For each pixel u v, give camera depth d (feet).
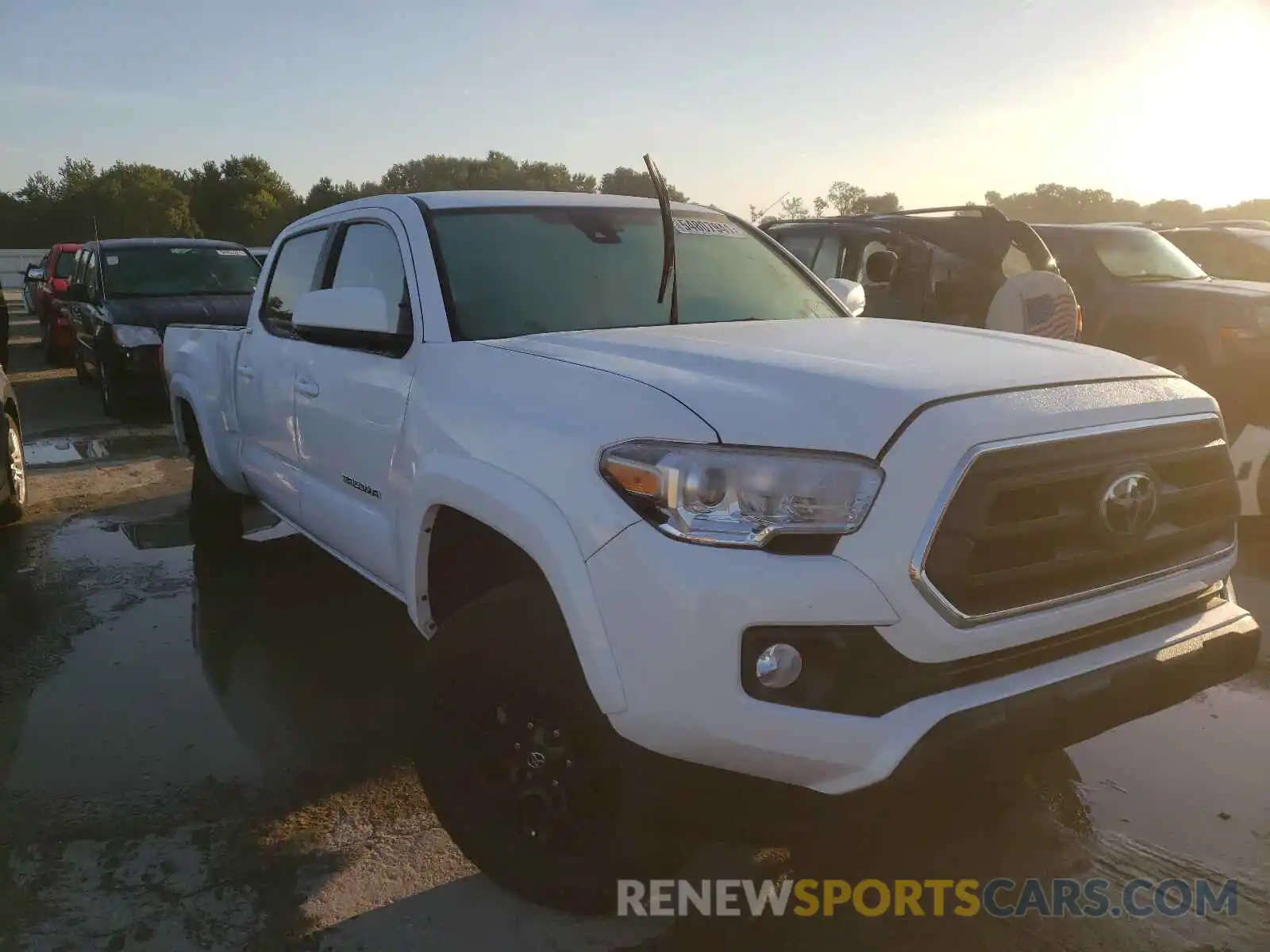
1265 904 8.69
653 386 7.77
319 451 12.39
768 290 12.48
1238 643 8.32
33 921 8.52
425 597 9.74
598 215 12.44
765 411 7.22
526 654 7.91
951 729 6.77
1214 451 8.34
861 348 8.93
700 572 6.79
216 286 36.83
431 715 8.74
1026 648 7.38
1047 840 9.62
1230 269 33.50
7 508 20.49
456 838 8.81
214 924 8.49
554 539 7.52
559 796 8.15
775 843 7.27
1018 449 7.08
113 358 32.81
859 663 6.83
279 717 12.28
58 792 10.57
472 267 10.81
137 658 14.05
